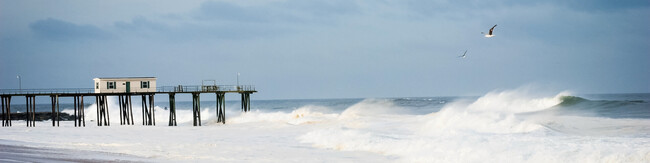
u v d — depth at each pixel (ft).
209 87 184.65
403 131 110.52
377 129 117.39
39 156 74.02
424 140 86.12
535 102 196.75
